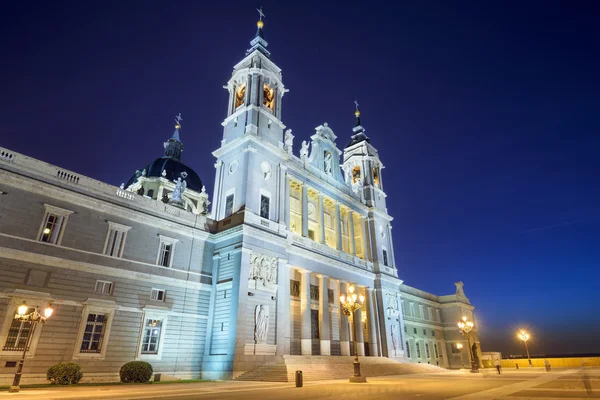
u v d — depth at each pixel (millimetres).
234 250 36281
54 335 26688
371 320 52094
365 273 53469
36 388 21641
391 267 59344
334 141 58781
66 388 21781
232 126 45375
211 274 37531
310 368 32375
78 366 25828
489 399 15352
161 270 33844
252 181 40031
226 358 32438
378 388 22031
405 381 28812
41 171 28797
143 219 33750
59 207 28938
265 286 36562
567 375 35062
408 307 69000
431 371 48844
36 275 26844
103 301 29344
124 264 31578
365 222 59281
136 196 34344
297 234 44438
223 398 16328
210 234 38500
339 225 52469
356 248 58219
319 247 47031
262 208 40562
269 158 43156
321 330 43219
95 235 30547
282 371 30016
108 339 29109
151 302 32438
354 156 65688
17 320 25484
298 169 46906
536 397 15906
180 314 34000
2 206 26453
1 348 24344
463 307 79625
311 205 52188
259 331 34438
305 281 42812
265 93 47938
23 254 26453
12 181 27125
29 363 25281
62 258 28203
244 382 28188
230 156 43219
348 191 57281
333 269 47656
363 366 39156
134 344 30469
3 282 25375
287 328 38000
